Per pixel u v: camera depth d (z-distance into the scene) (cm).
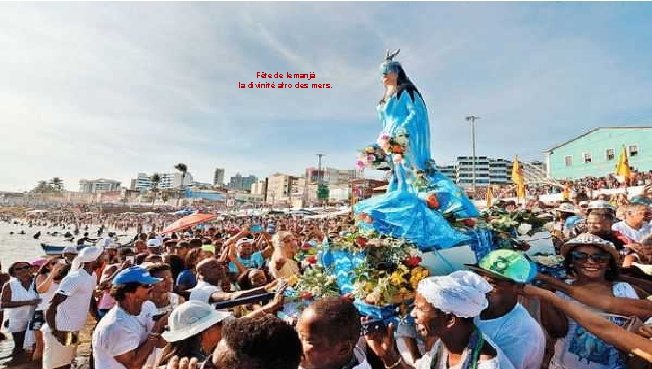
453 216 383
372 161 460
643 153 3256
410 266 325
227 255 773
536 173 3881
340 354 206
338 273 380
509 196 2888
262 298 399
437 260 339
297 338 197
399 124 454
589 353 270
